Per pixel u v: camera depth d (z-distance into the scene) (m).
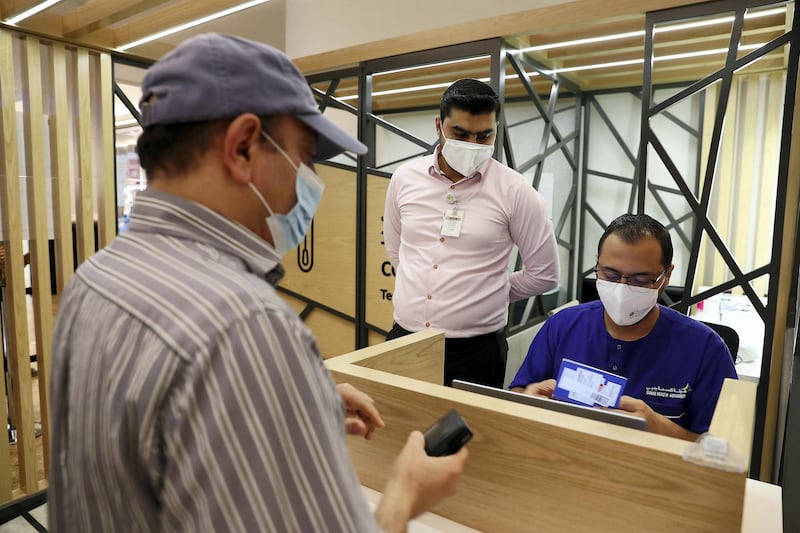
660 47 2.95
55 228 2.61
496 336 2.10
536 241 2.04
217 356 0.47
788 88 2.15
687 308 2.53
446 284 2.01
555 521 0.92
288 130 0.61
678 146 3.99
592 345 1.51
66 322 0.58
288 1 4.47
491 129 1.93
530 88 3.14
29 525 2.42
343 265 3.62
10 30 2.32
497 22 2.62
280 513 0.47
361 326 3.52
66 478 0.59
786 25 2.28
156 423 0.47
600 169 4.38
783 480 1.08
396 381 1.08
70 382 0.54
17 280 2.48
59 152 2.55
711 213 3.83
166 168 0.57
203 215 0.57
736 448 0.80
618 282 1.35
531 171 3.68
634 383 1.44
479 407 0.96
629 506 0.85
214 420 0.45
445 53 2.84
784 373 2.21
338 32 4.17
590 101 4.35
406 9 3.77
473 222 2.00
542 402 0.99
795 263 2.19
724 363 1.37
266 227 0.63
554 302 4.27
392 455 1.09
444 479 0.69
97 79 2.71
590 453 0.87
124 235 0.59
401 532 0.62
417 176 2.13
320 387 0.52
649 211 4.18
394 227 2.29
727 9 2.18
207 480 0.45
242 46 0.56
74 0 2.65
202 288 0.51
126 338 0.50
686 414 1.41
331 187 3.62
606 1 2.36
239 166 0.57
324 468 0.49
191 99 0.53
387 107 4.16
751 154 3.66
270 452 0.47
